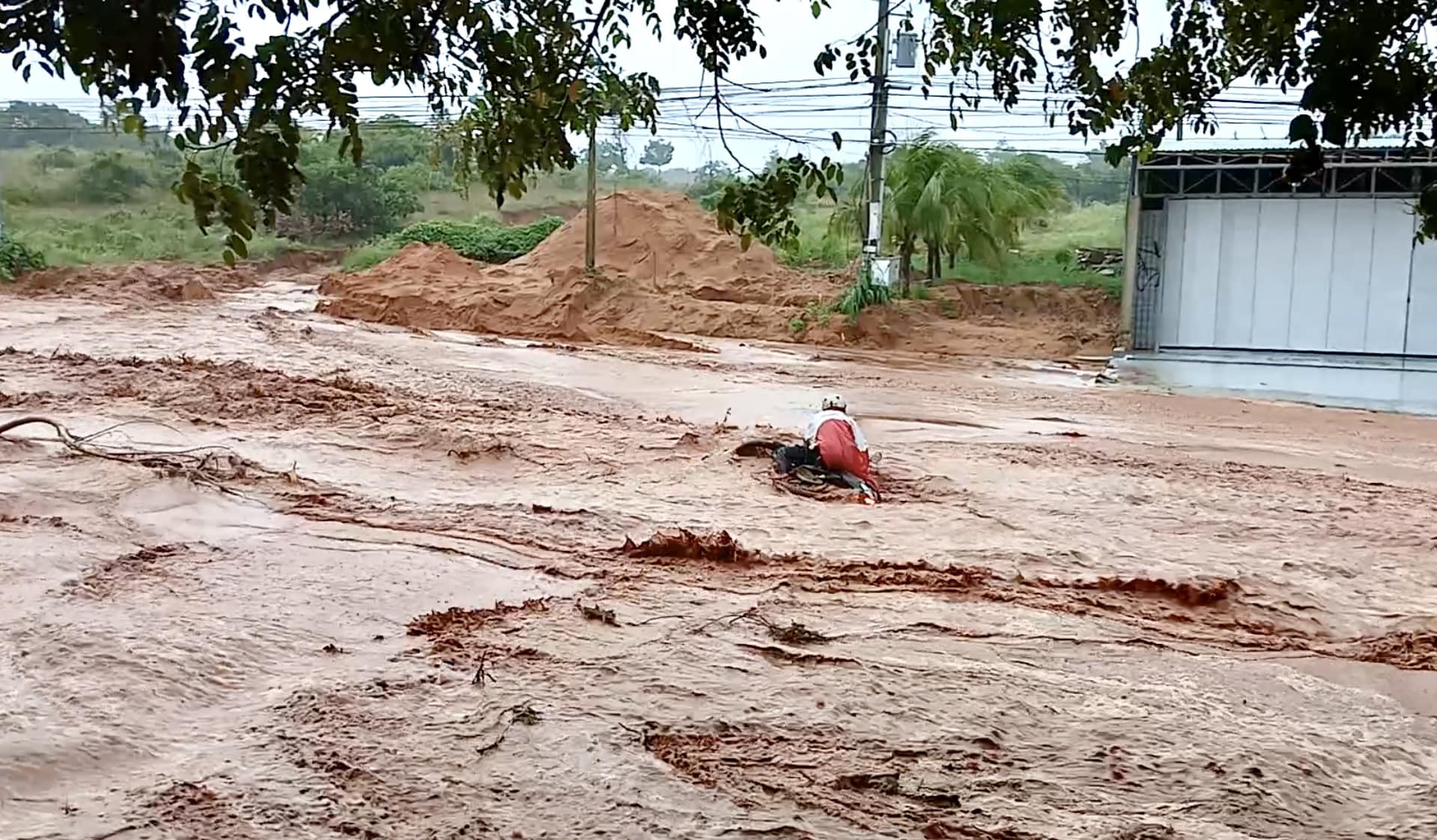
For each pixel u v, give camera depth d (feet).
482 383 70.38
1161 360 95.25
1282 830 19.56
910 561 36.22
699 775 20.48
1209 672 28.09
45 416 52.34
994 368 91.86
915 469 49.65
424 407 58.75
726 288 118.73
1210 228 98.84
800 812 19.29
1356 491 49.70
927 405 71.36
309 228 165.99
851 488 45.21
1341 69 13.16
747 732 22.41
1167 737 23.18
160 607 28.43
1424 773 22.81
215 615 27.96
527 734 21.70
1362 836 19.70
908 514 42.16
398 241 153.38
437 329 106.11
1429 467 57.93
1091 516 43.52
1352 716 25.73
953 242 115.55
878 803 19.75
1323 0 13.33
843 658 26.78
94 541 34.22
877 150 102.63
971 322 109.09
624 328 105.81
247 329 91.45
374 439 50.44
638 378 77.97
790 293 114.83
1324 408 77.46
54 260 128.57
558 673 25.00
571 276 110.93
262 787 19.54
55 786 19.45
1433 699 27.27
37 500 38.17
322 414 54.95
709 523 39.55
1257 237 97.91
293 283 138.21
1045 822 19.22
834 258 132.57
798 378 80.64
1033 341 102.68
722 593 32.12
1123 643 29.76
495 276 124.77
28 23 11.51
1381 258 95.20
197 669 24.40
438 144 55.88
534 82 15.49
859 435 46.85
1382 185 94.38
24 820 18.28
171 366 66.54
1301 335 98.02
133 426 51.03
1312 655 30.19
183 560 32.83
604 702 23.45
